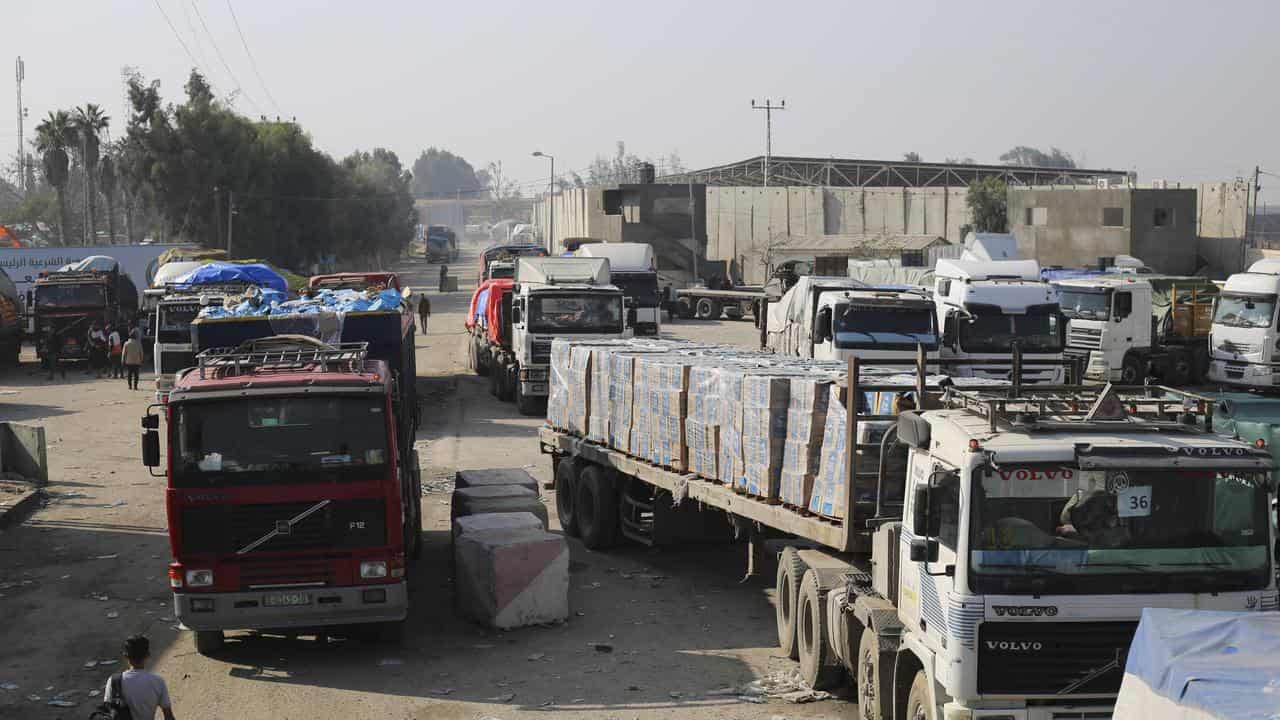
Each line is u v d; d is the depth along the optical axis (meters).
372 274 42.34
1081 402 8.79
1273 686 5.55
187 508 11.36
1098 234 66.62
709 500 13.19
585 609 13.80
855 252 62.41
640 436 15.15
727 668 11.59
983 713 7.59
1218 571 7.60
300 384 11.62
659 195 74.62
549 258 32.81
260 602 11.42
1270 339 32.66
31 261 55.78
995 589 7.57
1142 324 34.41
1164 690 5.92
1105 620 7.57
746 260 75.81
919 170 90.75
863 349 21.97
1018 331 24.03
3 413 31.16
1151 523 7.62
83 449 25.56
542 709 10.47
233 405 11.55
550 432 18.47
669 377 14.23
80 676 11.55
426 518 18.94
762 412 11.98
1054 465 7.63
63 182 84.06
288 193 82.50
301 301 18.69
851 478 10.42
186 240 75.69
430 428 28.47
